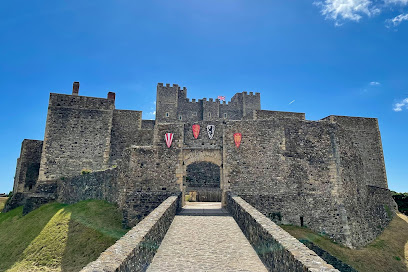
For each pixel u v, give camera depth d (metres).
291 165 21.31
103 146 31.36
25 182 31.81
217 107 61.84
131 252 7.34
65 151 30.31
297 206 20.33
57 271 15.69
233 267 9.15
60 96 31.58
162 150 21.52
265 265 9.34
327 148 22.09
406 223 27.19
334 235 19.88
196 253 10.47
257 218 11.34
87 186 26.42
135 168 21.08
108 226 19.25
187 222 15.39
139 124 33.50
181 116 60.28
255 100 65.38
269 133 21.92
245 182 20.86
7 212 30.22
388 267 18.62
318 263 6.34
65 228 20.14
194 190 30.00
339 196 20.77
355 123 34.56
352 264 18.03
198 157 21.59
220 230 13.74
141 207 19.44
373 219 24.42
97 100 32.59
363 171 25.66
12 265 17.58
